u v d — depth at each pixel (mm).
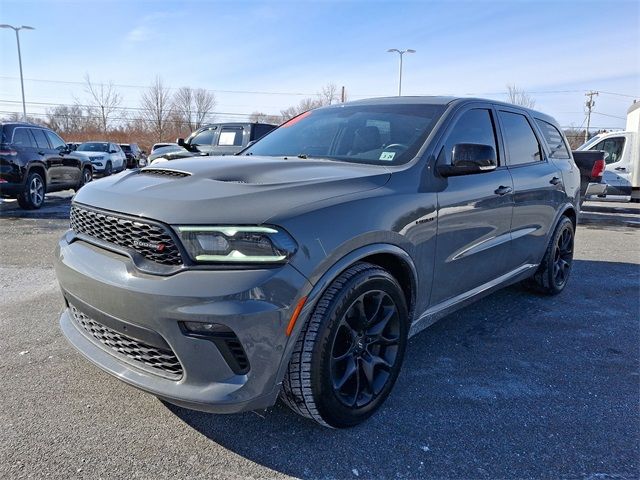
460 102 3533
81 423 2561
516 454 2420
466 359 3475
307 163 2971
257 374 2148
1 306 4293
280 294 2127
